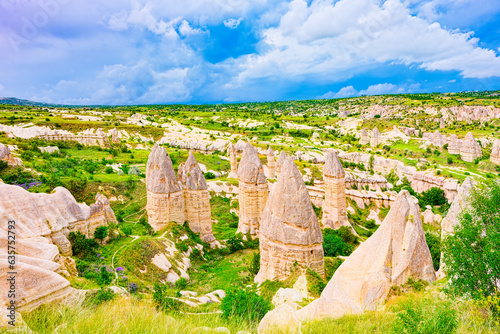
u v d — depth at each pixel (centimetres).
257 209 5878
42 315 1498
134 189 7212
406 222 2342
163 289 3372
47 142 11675
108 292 2203
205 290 3834
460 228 1792
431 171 9856
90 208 4212
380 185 9044
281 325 1827
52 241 3450
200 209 5512
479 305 1456
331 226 6338
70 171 7631
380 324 1596
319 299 2203
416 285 2184
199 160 11362
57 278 1772
